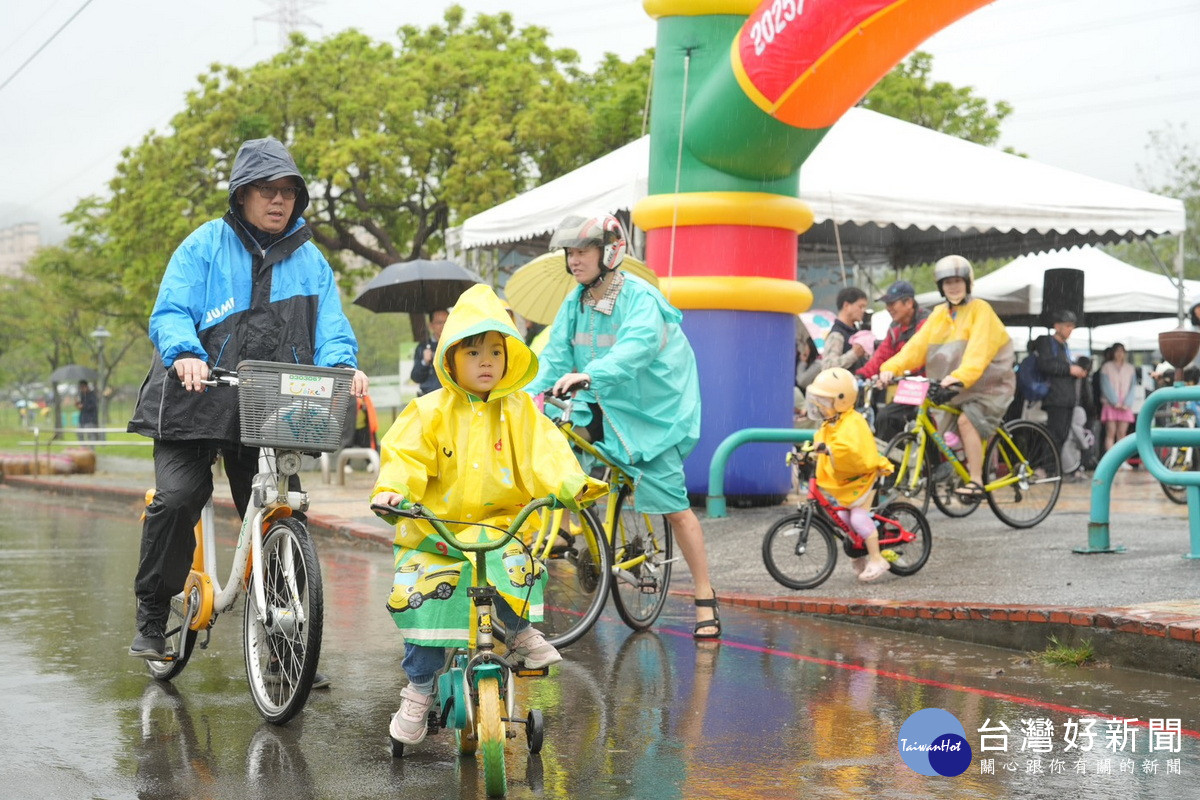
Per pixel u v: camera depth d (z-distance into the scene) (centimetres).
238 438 491
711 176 1092
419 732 435
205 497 515
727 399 1107
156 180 2605
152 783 414
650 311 626
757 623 702
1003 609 630
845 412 764
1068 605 634
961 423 951
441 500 412
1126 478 1521
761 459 1119
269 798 399
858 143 1356
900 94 2834
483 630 390
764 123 1031
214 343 496
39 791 406
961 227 1273
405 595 403
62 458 2195
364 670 585
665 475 640
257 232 508
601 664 595
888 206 1241
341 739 466
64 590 849
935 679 560
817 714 500
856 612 697
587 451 633
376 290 1487
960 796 398
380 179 2581
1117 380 1673
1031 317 1870
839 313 1230
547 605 646
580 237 624
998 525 991
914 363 959
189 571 525
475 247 1608
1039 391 1370
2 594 830
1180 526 951
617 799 396
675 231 1109
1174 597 651
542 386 648
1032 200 1302
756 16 991
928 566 814
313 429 465
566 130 2547
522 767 430
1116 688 540
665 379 641
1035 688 541
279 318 506
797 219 1111
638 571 670
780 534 767
